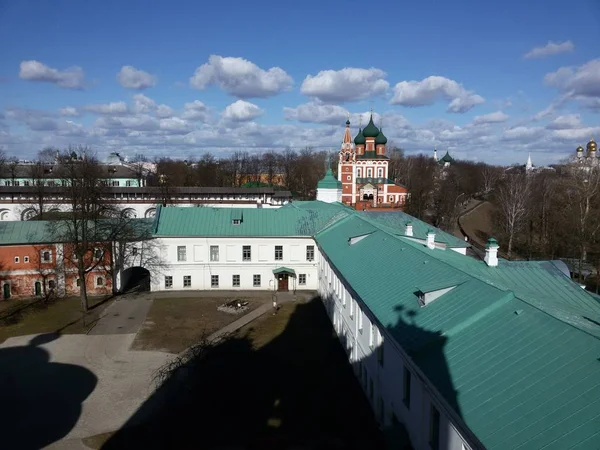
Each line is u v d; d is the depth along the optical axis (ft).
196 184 545.44
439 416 68.08
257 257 213.66
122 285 209.56
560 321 65.98
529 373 60.03
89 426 102.99
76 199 197.06
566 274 122.62
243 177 589.73
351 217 202.69
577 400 52.11
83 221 185.26
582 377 54.85
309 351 141.49
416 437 75.92
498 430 53.83
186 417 104.37
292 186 583.99
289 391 115.44
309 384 119.24
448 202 422.00
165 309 184.55
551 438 49.08
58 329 161.89
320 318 173.78
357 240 159.63
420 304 91.40
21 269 193.57
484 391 61.11
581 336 61.16
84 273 181.37
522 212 301.43
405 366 82.17
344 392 114.73
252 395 113.50
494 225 361.30
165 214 215.92
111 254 200.34
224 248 211.82
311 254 215.31
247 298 200.34
